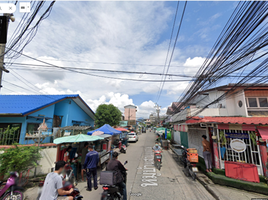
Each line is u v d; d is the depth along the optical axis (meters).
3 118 9.55
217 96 11.38
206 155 6.44
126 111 54.38
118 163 4.25
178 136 15.70
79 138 6.20
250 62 4.02
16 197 4.05
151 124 86.25
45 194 2.54
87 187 5.45
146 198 4.57
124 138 16.11
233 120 6.14
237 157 5.91
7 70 5.27
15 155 5.01
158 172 7.28
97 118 21.02
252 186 4.96
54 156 6.85
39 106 10.48
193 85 6.34
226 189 5.12
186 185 5.65
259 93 9.39
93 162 5.31
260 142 5.42
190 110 10.74
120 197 3.90
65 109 14.65
